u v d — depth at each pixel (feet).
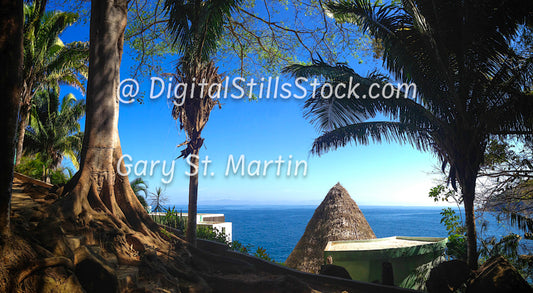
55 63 65.16
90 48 24.00
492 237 31.40
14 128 12.25
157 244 21.17
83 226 17.85
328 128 28.89
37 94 91.35
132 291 14.99
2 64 11.76
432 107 27.76
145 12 41.37
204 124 24.48
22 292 11.48
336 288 22.34
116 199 23.11
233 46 40.75
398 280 30.32
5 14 11.94
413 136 28.02
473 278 20.71
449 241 34.42
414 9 24.07
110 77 23.54
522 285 16.52
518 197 30.66
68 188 21.53
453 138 26.68
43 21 64.18
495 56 26.17
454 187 27.99
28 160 66.23
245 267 22.68
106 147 22.58
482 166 31.81
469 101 27.32
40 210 16.99
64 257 13.57
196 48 23.22
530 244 29.63
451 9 26.53
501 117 24.73
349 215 39.88
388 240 37.99
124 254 17.79
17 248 12.32
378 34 26.48
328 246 33.27
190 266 20.85
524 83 25.66
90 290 14.19
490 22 25.43
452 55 28.32
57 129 95.86
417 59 27.71
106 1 24.23
